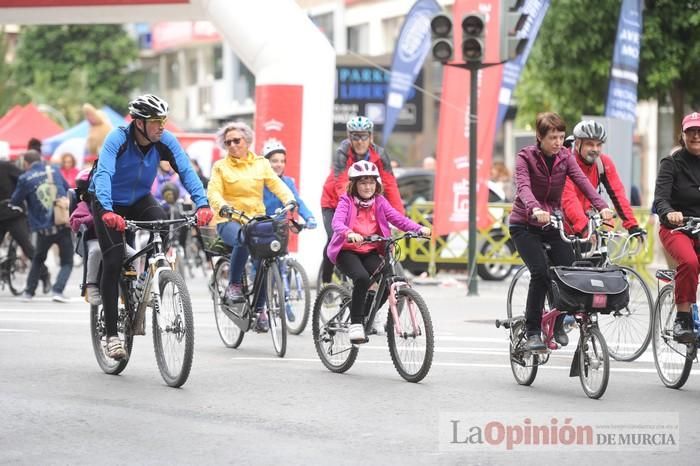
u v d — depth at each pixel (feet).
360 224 69.41
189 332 63.21
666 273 65.77
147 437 52.08
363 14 279.08
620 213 76.84
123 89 403.75
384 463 47.29
